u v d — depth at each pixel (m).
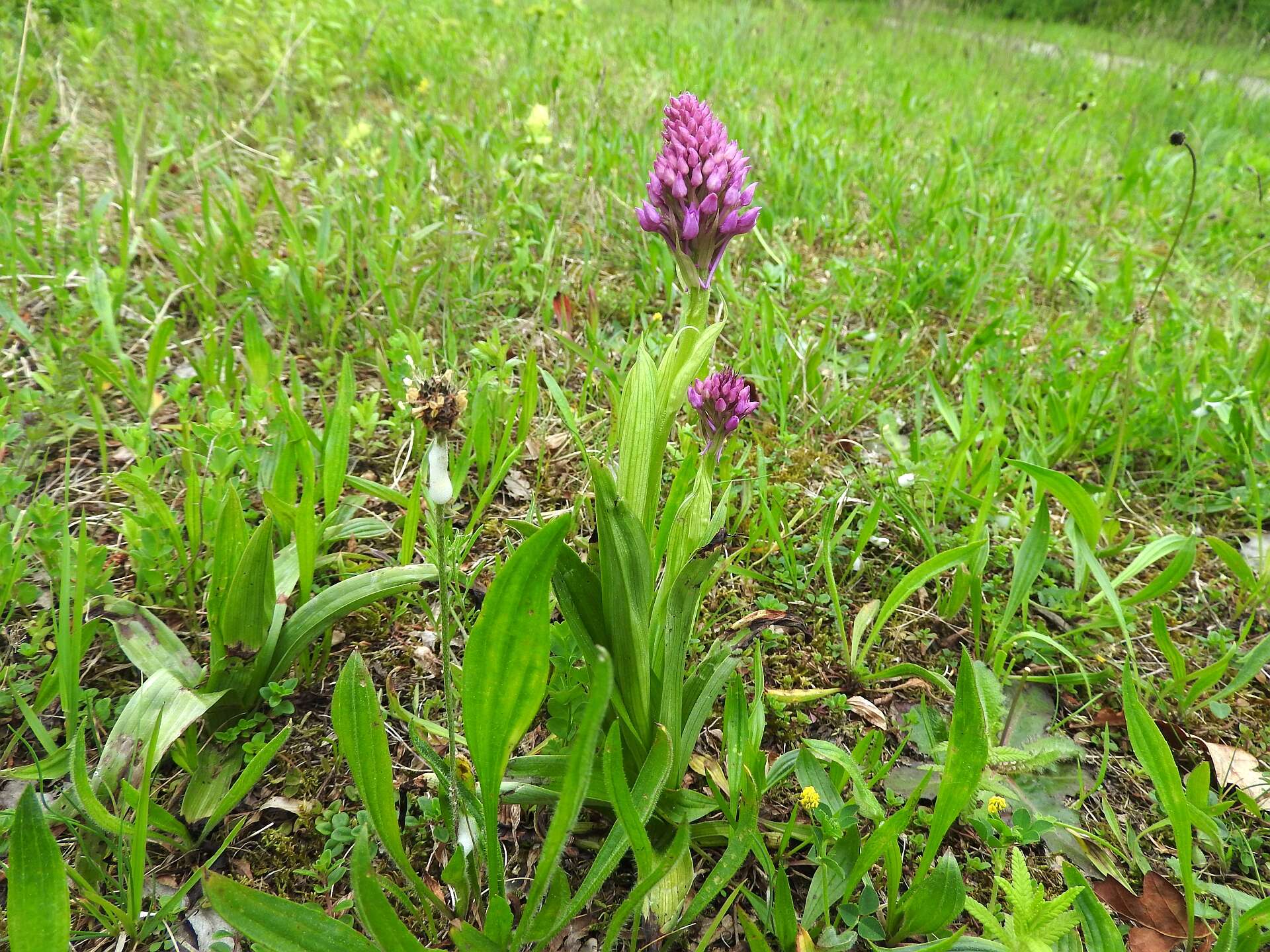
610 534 0.26
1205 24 2.22
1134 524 0.55
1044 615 0.47
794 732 0.39
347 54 1.10
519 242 0.68
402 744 0.36
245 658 0.34
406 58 1.16
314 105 0.98
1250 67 2.12
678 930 0.29
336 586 0.36
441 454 0.23
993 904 0.31
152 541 0.38
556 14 1.32
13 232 0.57
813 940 0.29
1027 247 0.87
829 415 0.60
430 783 0.34
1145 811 0.37
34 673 0.37
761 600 0.45
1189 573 0.52
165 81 0.95
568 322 0.64
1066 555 0.51
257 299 0.62
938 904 0.28
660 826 0.32
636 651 0.27
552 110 0.95
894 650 0.44
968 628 0.46
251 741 0.35
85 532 0.34
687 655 0.41
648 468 0.28
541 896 0.24
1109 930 0.28
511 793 0.30
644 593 0.27
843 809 0.30
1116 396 0.61
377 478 0.51
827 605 0.46
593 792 0.31
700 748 0.37
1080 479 0.58
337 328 0.59
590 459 0.25
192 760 0.33
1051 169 1.14
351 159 0.78
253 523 0.44
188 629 0.40
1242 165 1.16
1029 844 0.33
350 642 0.41
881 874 0.33
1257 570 0.52
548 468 0.53
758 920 0.31
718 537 0.33
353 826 0.33
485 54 1.27
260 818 0.33
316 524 0.36
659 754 0.27
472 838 0.28
